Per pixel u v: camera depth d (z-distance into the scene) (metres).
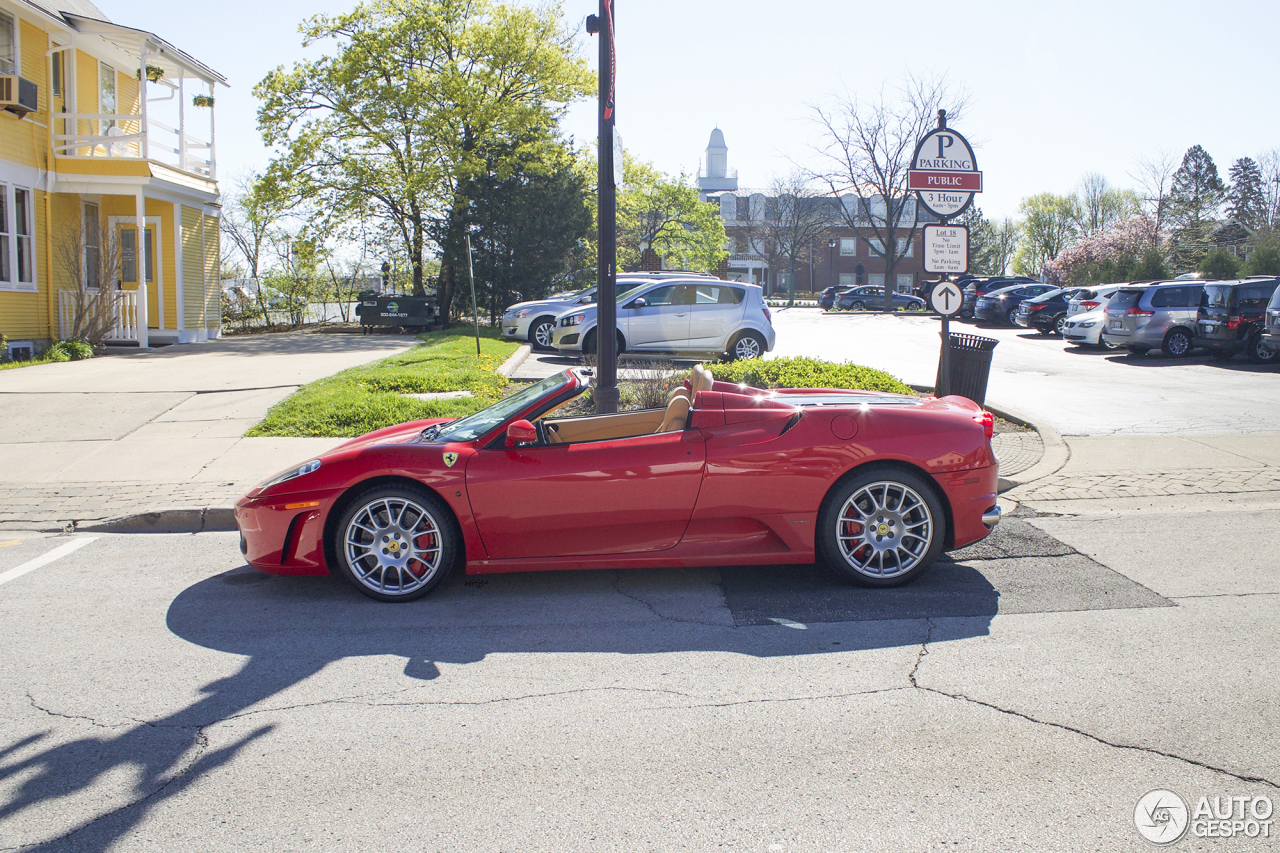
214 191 21.97
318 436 9.36
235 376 13.29
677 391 5.41
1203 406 11.41
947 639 4.30
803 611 4.77
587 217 27.77
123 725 3.52
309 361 15.56
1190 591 4.92
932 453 5.00
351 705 3.69
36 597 5.16
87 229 18.73
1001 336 25.25
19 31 16.84
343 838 2.72
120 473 7.98
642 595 5.11
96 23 17.55
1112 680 3.77
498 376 13.02
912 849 2.61
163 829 2.79
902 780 3.00
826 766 3.11
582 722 3.50
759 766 3.12
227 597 5.15
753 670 3.99
